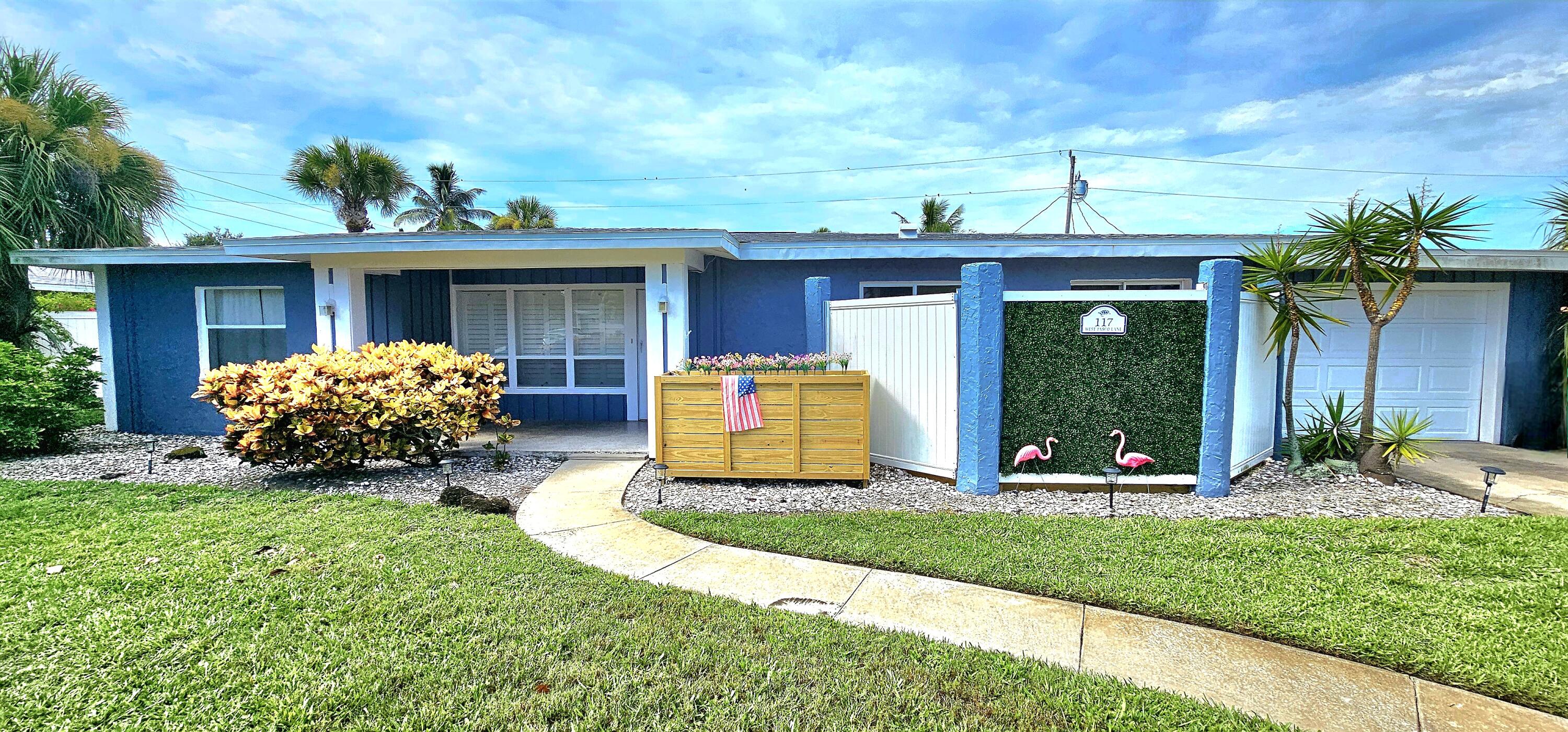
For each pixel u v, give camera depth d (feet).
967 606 11.51
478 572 12.44
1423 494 18.26
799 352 28.40
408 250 23.25
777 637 10.16
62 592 11.22
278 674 8.91
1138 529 15.12
